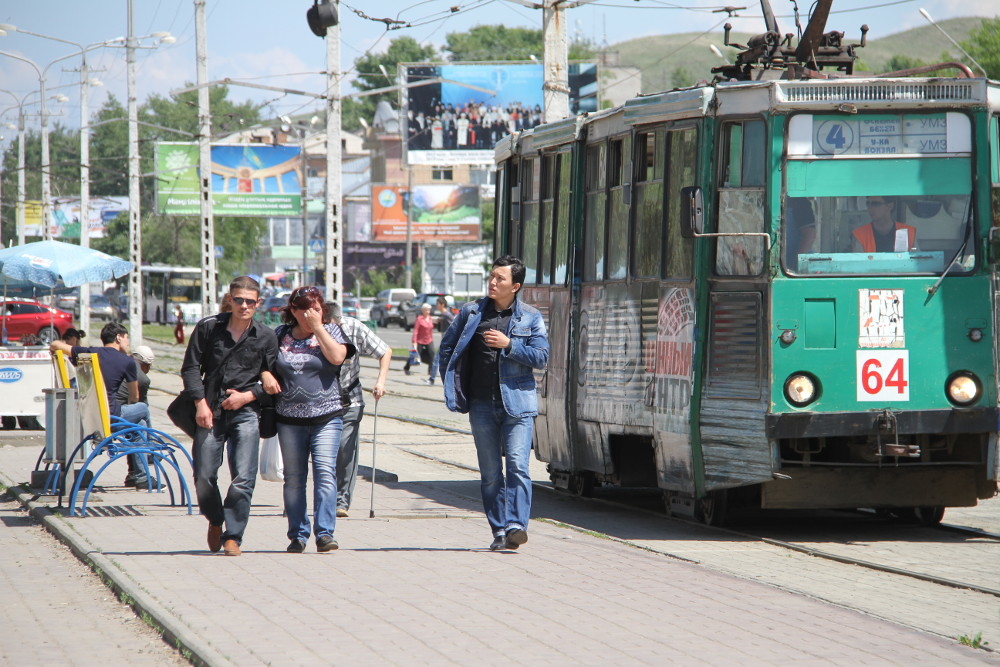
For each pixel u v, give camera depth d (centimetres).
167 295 18100
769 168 2272
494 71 13125
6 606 1709
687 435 2364
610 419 2684
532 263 3183
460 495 2934
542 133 3106
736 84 2334
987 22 10350
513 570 1873
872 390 2248
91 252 4050
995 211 2319
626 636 1448
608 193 2747
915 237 2289
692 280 2367
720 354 2322
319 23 5119
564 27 4941
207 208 8962
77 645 1480
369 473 3384
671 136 2484
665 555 2075
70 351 3438
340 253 5512
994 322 2286
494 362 2031
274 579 1792
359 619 1529
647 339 2538
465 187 17288
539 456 3150
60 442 2638
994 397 2273
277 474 2639
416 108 13088
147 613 1584
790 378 2238
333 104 5497
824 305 2252
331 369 2041
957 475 2355
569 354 2895
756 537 2375
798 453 2400
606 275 2741
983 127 2317
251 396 1984
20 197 15012
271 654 1355
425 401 6272
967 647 1434
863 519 2678
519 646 1396
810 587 1878
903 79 2289
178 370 8462
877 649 1404
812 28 2631
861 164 2289
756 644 1416
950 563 2108
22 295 10456
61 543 2248
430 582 1773
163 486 2938
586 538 2245
